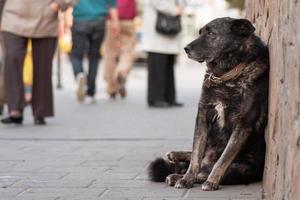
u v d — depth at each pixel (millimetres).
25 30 12172
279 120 6312
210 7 25281
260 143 7574
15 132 11773
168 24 15742
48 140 10938
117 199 7031
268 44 7473
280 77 6312
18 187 7629
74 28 16891
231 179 7582
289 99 5863
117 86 18141
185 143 10539
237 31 7305
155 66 15922
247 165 7637
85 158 9352
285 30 6113
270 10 7391
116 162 9039
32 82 12648
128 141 10812
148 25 15883
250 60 7320
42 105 12617
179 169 7941
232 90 7348
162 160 7938
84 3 16938
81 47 16953
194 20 25125
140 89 21203
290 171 5715
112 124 12891
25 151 9930
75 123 13039
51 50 12516
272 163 6555
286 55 6043
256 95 7340
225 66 7316
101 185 7684
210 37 7359
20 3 12141
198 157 7594
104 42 18203
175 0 15805
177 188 7457
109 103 17031
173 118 13797
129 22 18297
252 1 9000
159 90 16000
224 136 7543
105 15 17188
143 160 9172
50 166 8805
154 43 15828
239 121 7387
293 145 5660
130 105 16516
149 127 12430
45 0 12242
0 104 14164
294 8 5770
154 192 7309
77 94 16969
